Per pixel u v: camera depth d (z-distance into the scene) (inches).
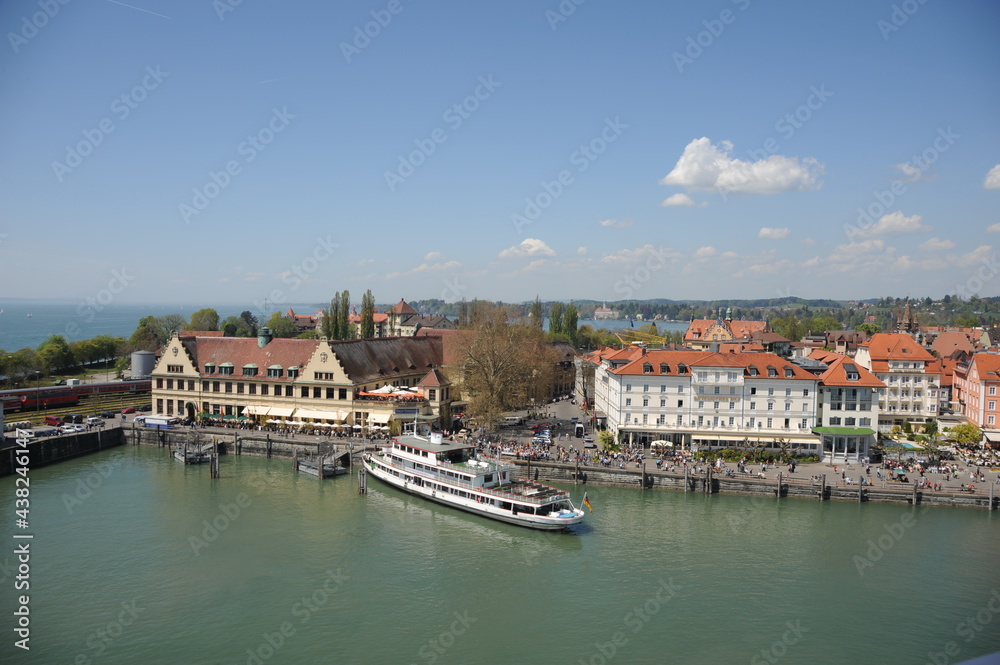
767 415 5044.3
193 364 6028.5
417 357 6771.7
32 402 6299.2
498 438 5388.8
